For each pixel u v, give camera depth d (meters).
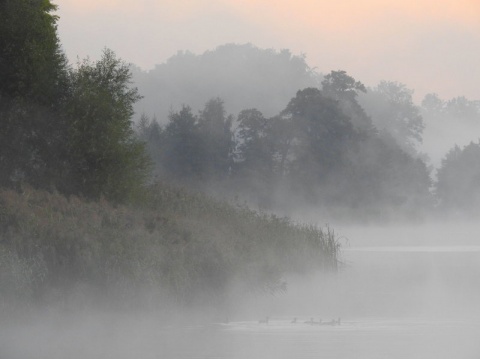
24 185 56.44
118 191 62.03
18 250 39.97
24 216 45.41
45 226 43.75
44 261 39.75
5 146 62.16
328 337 34.06
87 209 52.41
